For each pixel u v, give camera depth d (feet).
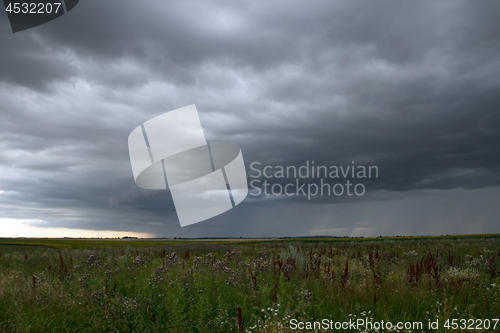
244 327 14.82
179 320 15.67
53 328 15.57
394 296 18.89
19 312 16.90
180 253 54.34
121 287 23.04
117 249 63.00
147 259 40.29
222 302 17.79
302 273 24.54
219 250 63.98
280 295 18.29
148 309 16.94
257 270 24.77
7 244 163.22
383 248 59.26
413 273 22.45
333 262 35.27
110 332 15.10
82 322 16.30
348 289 19.76
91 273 29.17
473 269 27.02
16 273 28.81
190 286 21.13
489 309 17.20
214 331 14.92
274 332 13.12
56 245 155.94
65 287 22.52
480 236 169.37
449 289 21.01
